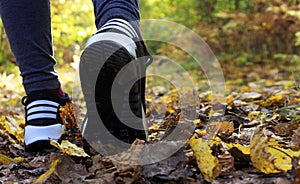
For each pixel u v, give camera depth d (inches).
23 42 63.2
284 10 266.1
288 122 70.4
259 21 279.1
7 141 70.9
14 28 62.9
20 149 67.9
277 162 45.9
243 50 296.2
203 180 44.5
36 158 59.1
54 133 64.2
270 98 104.2
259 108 95.7
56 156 52.1
